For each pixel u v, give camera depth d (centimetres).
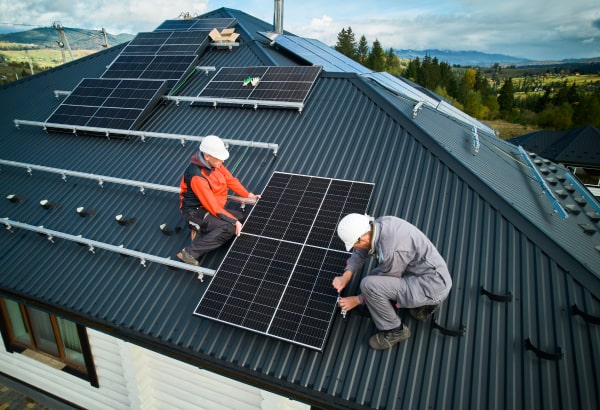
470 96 11419
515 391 484
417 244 492
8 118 1310
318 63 1280
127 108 1090
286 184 757
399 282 504
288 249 641
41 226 835
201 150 640
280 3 1542
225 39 1377
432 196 726
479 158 964
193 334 621
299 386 541
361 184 717
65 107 1176
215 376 725
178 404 825
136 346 748
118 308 679
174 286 691
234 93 1080
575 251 716
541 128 10238
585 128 4962
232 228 681
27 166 974
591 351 499
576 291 558
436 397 499
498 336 533
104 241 790
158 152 978
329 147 873
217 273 641
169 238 772
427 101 1252
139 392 798
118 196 885
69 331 896
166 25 1592
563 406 461
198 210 673
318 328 548
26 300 758
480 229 658
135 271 730
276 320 569
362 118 930
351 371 541
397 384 519
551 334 521
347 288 612
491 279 591
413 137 848
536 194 955
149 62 1312
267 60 1252
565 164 4775
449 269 616
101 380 901
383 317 525
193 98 1090
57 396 1020
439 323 557
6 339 996
